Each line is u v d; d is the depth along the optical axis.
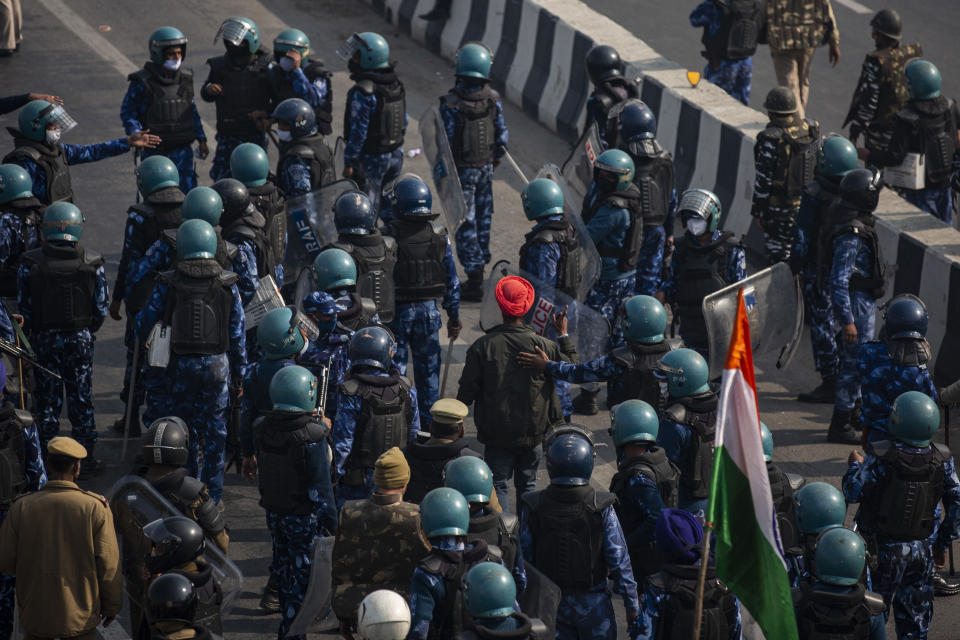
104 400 38.03
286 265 37.94
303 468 25.81
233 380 32.25
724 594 22.05
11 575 23.77
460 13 63.44
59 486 23.27
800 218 37.41
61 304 31.80
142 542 24.02
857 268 35.72
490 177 44.03
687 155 50.91
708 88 51.75
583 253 35.19
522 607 23.91
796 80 54.44
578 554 23.72
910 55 46.28
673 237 39.66
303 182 37.56
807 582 23.48
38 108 37.44
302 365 30.09
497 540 23.31
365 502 23.41
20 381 30.55
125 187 50.97
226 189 33.16
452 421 26.47
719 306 34.03
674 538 22.03
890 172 43.84
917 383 30.16
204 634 20.66
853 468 27.12
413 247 33.31
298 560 26.75
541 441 29.81
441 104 42.41
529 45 59.62
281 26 66.06
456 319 35.09
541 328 33.22
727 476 19.47
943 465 26.23
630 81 41.78
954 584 31.02
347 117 43.25
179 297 30.41
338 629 27.11
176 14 66.81
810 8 53.03
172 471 24.67
